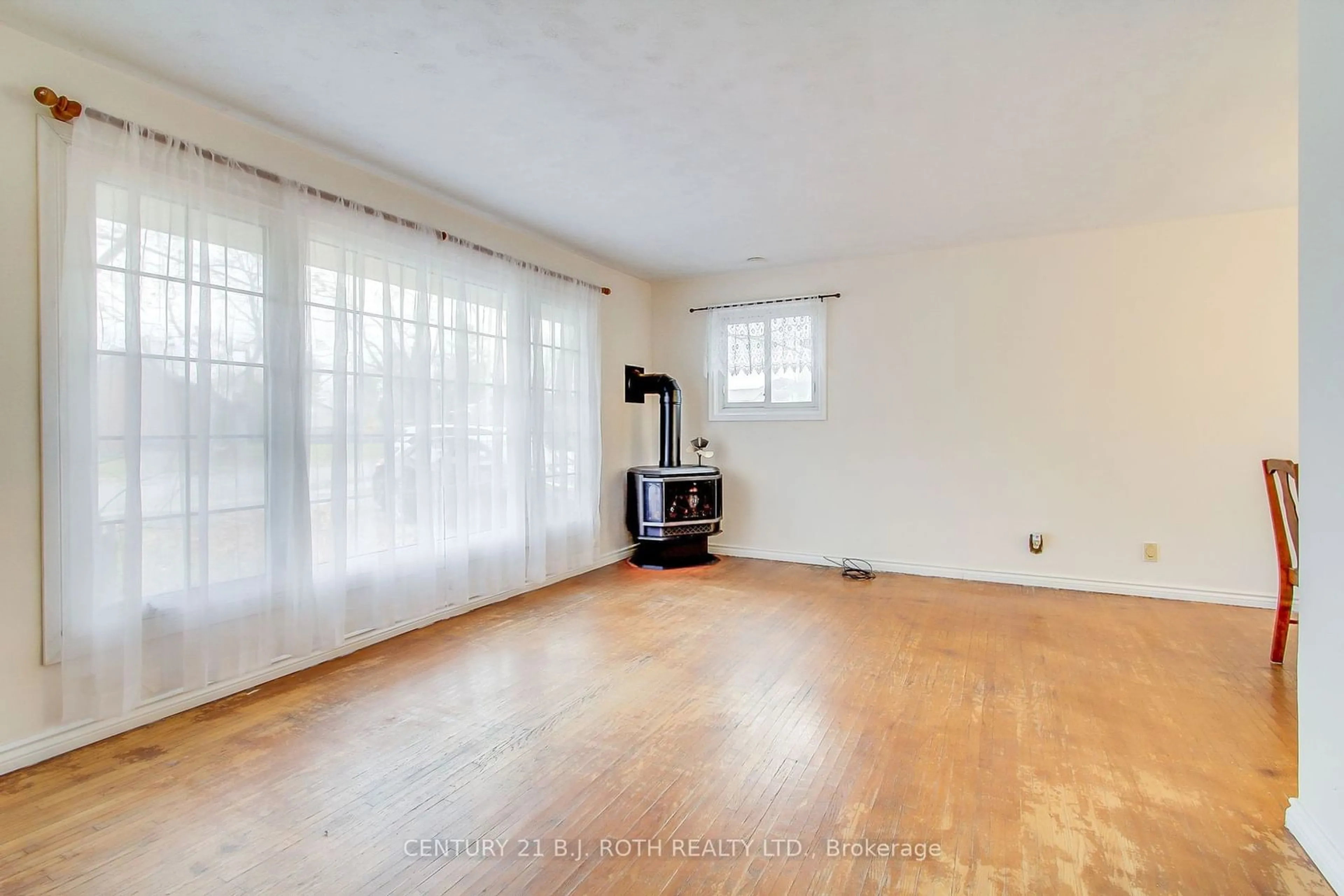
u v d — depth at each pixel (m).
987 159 3.02
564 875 1.54
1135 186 3.37
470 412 3.73
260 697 2.57
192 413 2.42
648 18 1.98
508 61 2.23
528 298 4.13
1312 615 1.62
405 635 3.33
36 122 2.07
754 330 5.27
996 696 2.56
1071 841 1.66
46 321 2.09
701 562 5.10
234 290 2.57
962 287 4.53
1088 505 4.21
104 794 1.88
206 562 2.47
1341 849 1.47
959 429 4.56
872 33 2.05
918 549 4.70
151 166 2.31
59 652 2.12
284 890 1.49
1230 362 3.86
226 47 2.14
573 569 4.65
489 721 2.36
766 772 2.00
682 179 3.28
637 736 2.24
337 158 3.01
